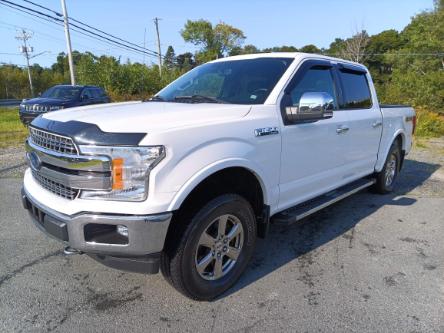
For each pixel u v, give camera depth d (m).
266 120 3.11
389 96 29.45
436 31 50.78
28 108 12.03
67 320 2.66
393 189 6.12
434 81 28.56
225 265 3.04
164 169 2.39
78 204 2.43
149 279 3.21
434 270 3.44
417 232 4.34
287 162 3.35
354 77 4.66
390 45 69.00
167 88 4.26
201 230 2.68
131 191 2.36
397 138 5.82
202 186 2.81
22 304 2.83
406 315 2.75
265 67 3.68
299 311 2.80
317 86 3.89
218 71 3.96
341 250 3.84
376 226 4.51
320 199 4.09
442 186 6.43
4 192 5.52
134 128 2.42
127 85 26.30
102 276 3.24
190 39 72.19
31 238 3.97
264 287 3.12
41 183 2.87
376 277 3.30
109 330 2.56
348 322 2.67
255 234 3.18
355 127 4.35
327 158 3.91
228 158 2.72
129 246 2.40
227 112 2.97
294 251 3.81
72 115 2.78
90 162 2.36
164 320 2.68
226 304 2.88
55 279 3.19
